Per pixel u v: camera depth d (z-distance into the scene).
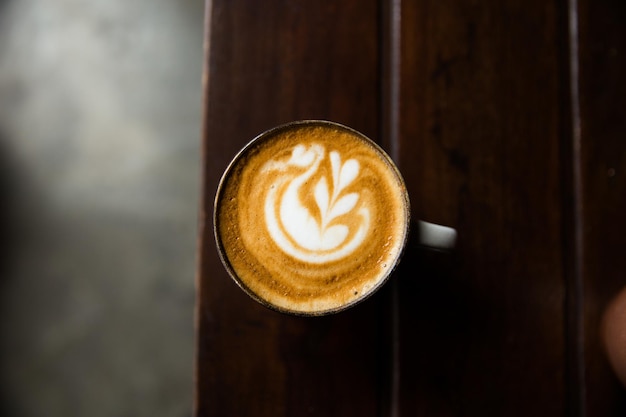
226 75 0.41
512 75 0.42
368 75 0.42
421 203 0.41
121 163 0.68
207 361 0.40
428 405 0.40
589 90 0.43
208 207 0.40
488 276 0.41
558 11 0.43
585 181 0.42
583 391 0.41
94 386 0.66
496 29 0.43
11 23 0.70
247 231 0.35
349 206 0.36
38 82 0.69
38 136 0.69
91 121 0.68
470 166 0.42
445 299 0.41
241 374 0.40
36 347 0.67
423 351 0.41
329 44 0.42
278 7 0.42
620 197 0.42
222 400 0.40
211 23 0.42
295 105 0.41
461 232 0.41
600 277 0.42
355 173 0.36
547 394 0.41
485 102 0.42
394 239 0.35
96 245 0.67
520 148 0.42
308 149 0.36
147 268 0.67
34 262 0.68
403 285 0.41
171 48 0.68
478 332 0.41
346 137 0.36
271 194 0.36
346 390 0.40
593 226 0.42
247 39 0.42
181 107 0.67
